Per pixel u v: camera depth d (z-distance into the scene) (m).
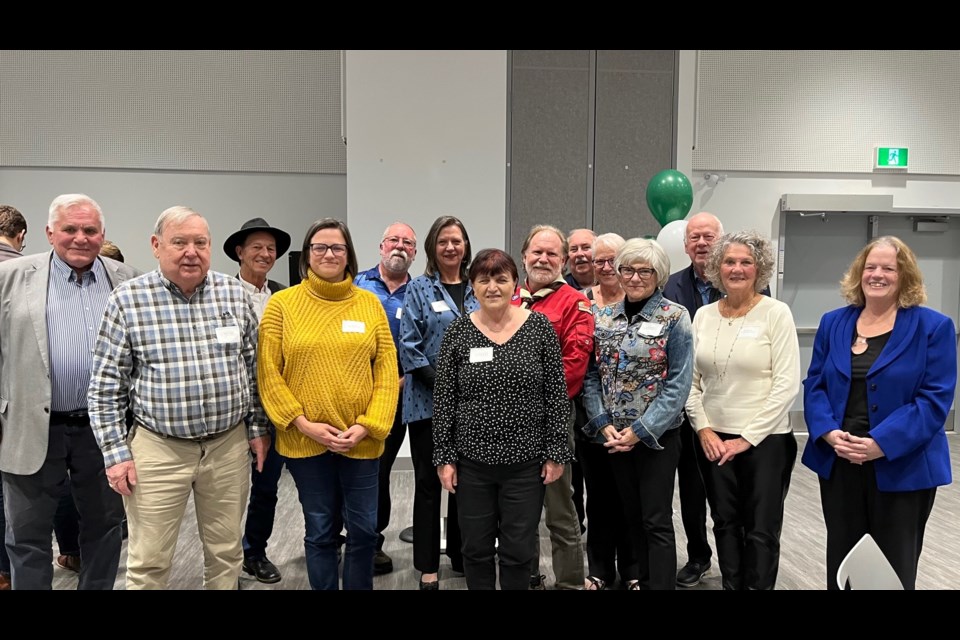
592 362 2.40
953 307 5.79
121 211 5.01
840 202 5.40
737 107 5.39
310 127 5.12
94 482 2.23
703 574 2.85
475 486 2.07
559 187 4.50
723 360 2.27
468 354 2.07
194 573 2.83
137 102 4.97
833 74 5.43
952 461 4.92
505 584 2.11
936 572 2.88
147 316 1.94
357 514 2.19
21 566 2.18
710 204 5.45
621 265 2.26
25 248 4.93
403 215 4.36
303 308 2.13
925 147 5.54
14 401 2.13
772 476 2.18
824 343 2.24
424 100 4.34
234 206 5.12
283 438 2.12
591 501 2.48
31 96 4.87
